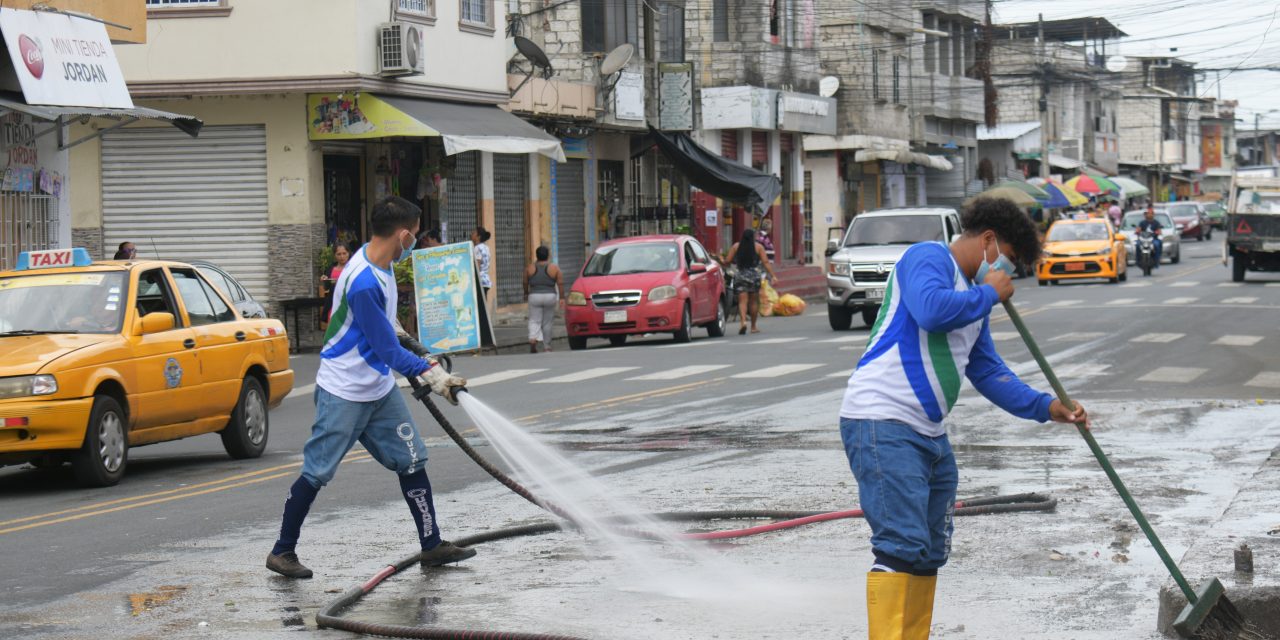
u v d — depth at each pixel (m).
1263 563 7.89
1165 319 30.50
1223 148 146.00
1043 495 10.91
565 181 39.62
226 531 10.70
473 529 10.52
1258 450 13.56
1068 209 74.56
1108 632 7.39
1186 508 10.64
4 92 21.06
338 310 8.99
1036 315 32.41
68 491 13.16
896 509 6.25
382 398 9.14
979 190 74.44
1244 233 45.22
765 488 11.95
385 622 7.91
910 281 6.26
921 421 6.32
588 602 8.28
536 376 22.86
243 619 8.05
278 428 18.30
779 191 43.41
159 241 29.44
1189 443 14.11
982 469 12.70
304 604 8.38
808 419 16.62
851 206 61.97
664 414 17.50
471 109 32.03
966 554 9.27
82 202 29.47
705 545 9.84
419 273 23.81
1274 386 19.31
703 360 24.56
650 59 43.03
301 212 28.89
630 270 30.17
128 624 7.95
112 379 13.31
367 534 10.46
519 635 7.30
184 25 28.52
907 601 6.26
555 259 39.00
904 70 63.66
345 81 28.33
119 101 21.70
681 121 42.41
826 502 11.26
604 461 13.68
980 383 6.63
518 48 33.59
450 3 31.78
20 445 12.66
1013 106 84.75
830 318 31.89
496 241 36.28
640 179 43.97
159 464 15.14
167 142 29.31
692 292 30.00
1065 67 89.00
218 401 14.69
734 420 16.70
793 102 50.50
